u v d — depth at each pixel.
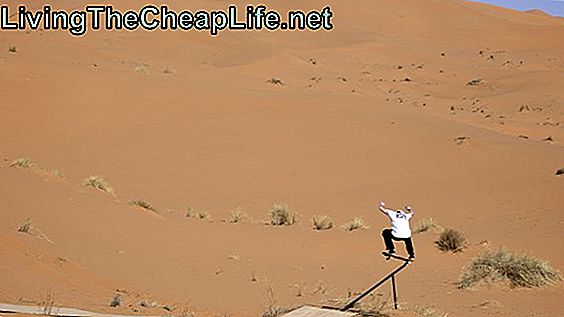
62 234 20.09
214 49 91.06
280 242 24.25
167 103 47.75
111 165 37.59
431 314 15.60
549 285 19.22
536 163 39.84
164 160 38.97
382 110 51.38
